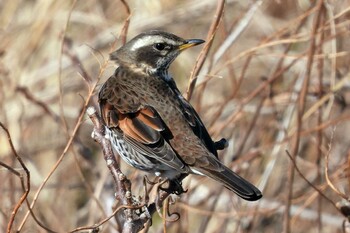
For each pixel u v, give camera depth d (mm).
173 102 11680
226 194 15695
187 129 11438
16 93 16625
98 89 13391
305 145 16547
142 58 12195
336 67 15727
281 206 15289
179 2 17797
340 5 15805
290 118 14977
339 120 14828
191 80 12180
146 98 11672
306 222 16375
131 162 11492
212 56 14391
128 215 10281
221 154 15383
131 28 17328
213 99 16719
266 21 17047
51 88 17094
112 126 11500
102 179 14703
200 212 14758
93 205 14883
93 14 17812
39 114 16734
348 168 13281
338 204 11789
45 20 17484
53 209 16219
